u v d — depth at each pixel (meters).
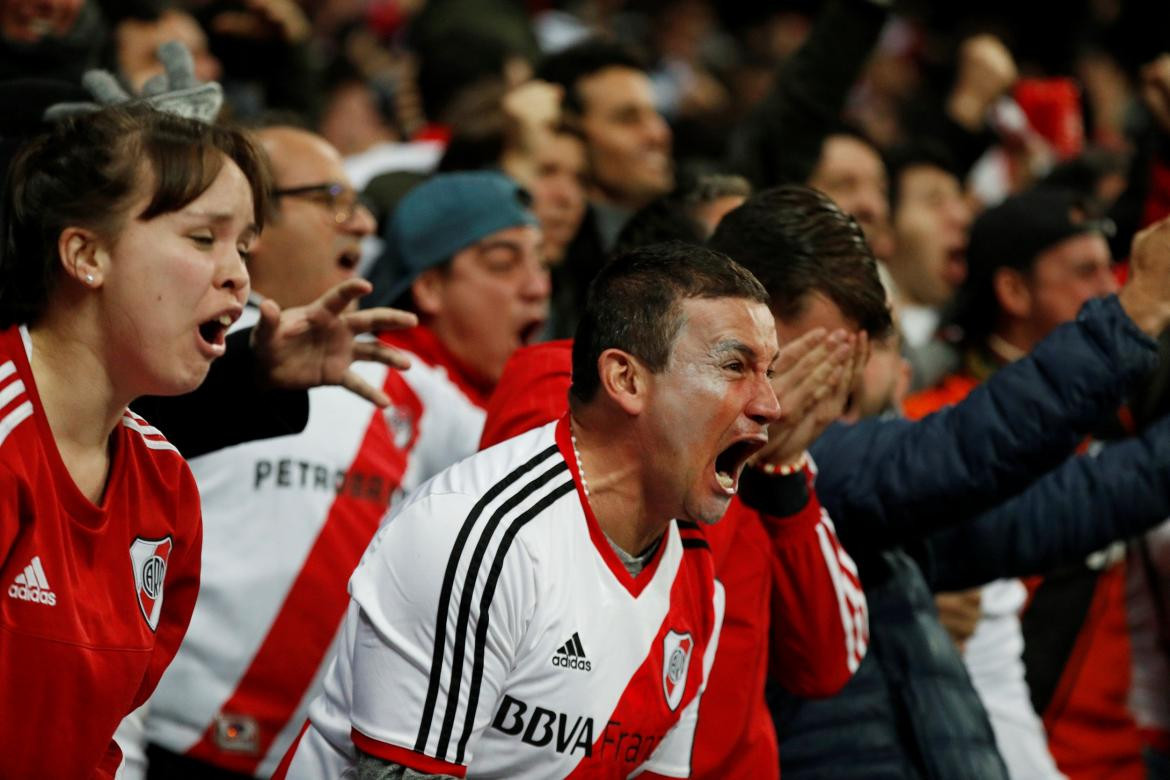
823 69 12.02
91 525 5.16
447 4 16.34
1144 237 7.46
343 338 6.42
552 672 5.46
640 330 5.55
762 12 27.61
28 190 5.04
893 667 7.63
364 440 8.13
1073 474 8.76
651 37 26.53
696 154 17.02
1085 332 7.40
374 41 21.41
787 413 6.82
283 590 7.62
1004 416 7.35
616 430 5.62
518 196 9.63
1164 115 11.66
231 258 5.20
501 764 5.54
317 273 8.39
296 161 8.36
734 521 6.82
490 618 5.27
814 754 7.48
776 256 6.94
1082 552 8.73
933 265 14.65
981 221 11.19
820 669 7.16
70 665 5.07
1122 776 10.23
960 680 7.73
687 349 5.52
